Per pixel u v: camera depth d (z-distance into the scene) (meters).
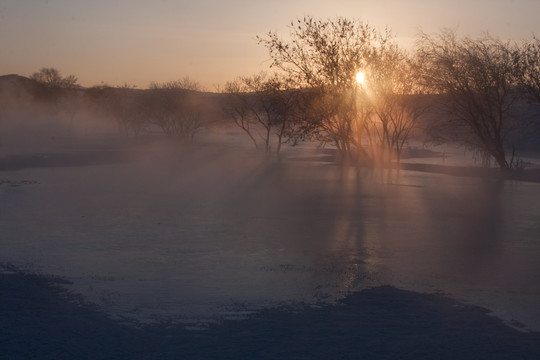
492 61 38.47
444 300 8.56
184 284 9.43
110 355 5.64
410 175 34.34
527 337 6.65
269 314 7.52
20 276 9.55
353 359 5.73
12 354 5.59
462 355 5.94
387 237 14.73
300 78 46.94
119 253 12.27
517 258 12.12
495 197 23.97
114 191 24.95
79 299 8.06
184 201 21.86
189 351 5.84
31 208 19.45
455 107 40.09
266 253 12.52
